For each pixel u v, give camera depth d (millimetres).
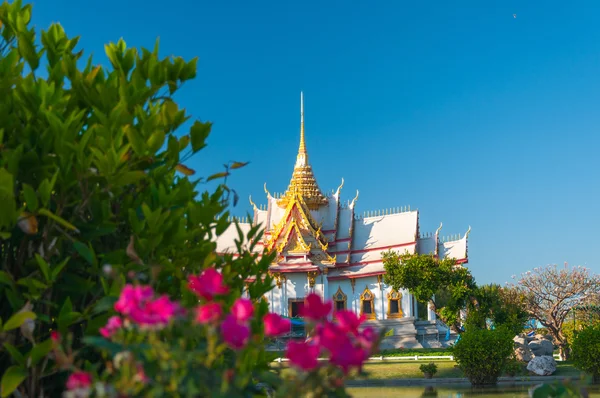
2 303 6062
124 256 6238
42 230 6156
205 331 4070
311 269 73250
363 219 82500
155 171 6801
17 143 6219
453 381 34375
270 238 77000
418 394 27703
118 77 7316
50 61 7156
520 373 36344
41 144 6195
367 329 3760
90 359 6238
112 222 6129
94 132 6441
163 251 6312
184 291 5832
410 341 71375
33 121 6441
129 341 4457
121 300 3703
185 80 7387
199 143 7250
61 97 6590
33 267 6074
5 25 7168
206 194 7359
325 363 3832
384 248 78312
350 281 77438
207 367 3992
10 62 6586
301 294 74250
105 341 4043
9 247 6156
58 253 6016
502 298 54531
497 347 31828
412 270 53562
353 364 3543
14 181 5922
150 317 3631
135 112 6820
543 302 61938
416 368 40906
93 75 6953
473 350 31953
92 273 5859
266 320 3945
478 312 49469
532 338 46781
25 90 6430
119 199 6758
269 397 5906
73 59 7160
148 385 4000
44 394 5789
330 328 3576
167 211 6309
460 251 76562
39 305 5879
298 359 3551
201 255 6598
